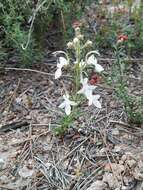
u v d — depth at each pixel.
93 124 0.29
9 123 0.29
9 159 0.27
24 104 0.31
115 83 0.31
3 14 0.34
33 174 0.26
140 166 0.25
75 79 0.28
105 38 0.36
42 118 0.29
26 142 0.28
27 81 0.33
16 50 0.34
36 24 0.35
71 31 0.36
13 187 0.25
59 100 0.31
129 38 0.35
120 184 0.25
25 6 0.34
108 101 0.31
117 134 0.28
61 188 0.25
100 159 0.26
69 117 0.27
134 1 0.42
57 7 0.35
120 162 0.26
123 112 0.30
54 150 0.27
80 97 0.28
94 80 0.29
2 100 0.31
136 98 0.29
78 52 0.25
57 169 0.26
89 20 0.39
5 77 0.33
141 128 0.29
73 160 0.26
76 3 0.37
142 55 0.36
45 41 0.36
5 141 0.28
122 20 0.39
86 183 0.25
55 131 0.28
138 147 0.27
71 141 0.28
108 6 0.42
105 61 0.34
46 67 0.34
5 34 0.34
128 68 0.33
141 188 0.25
